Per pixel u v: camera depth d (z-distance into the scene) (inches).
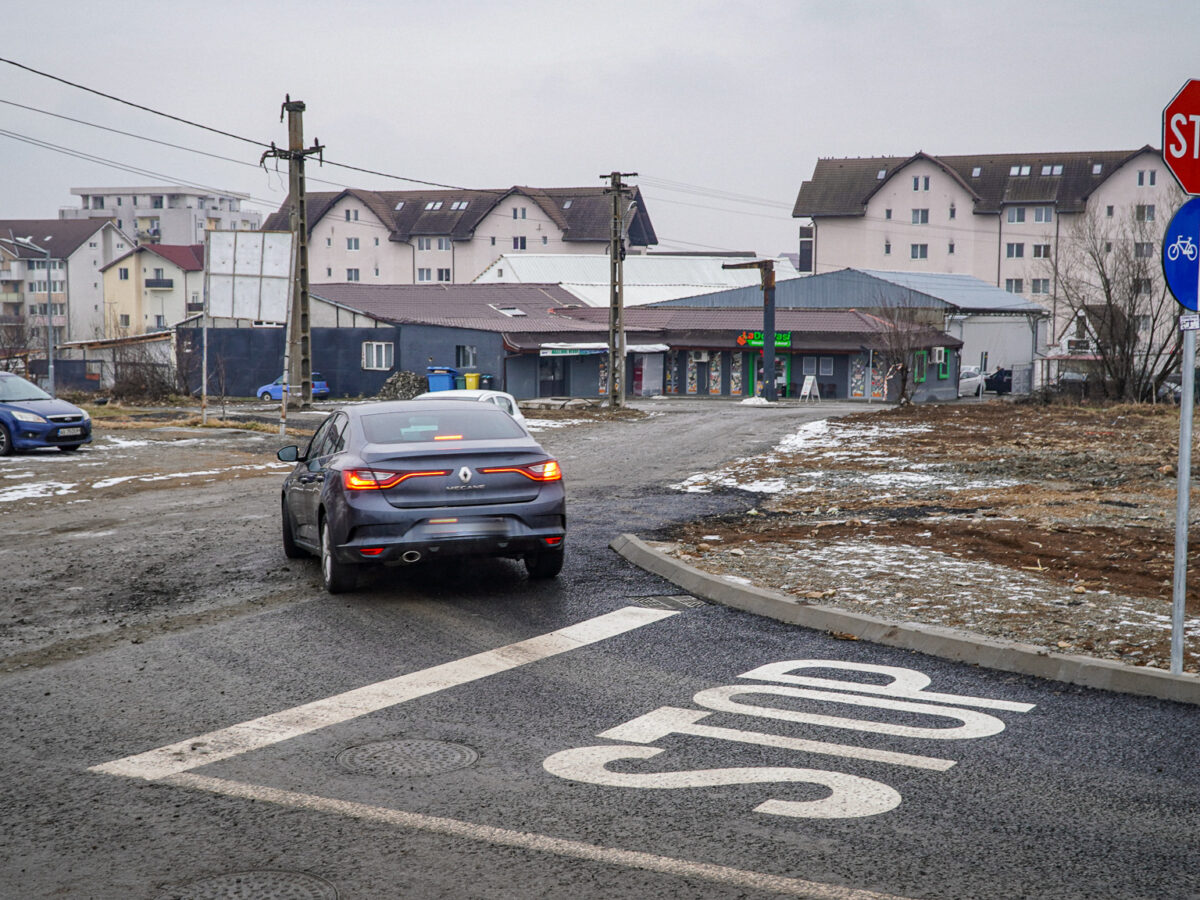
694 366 2469.2
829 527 478.9
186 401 1850.4
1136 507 502.6
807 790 196.7
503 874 164.6
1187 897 154.9
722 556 411.5
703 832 178.7
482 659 289.4
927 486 615.8
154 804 193.8
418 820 185.0
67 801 195.8
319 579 398.0
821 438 976.3
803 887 159.0
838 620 314.7
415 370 2214.6
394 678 273.0
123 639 316.2
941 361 2383.1
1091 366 1727.4
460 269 4133.9
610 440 1036.5
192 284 3951.8
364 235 4192.9
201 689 265.7
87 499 645.9
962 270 3676.2
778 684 264.4
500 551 357.1
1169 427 936.3
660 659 287.7
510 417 399.9
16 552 466.9
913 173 3710.6
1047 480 622.2
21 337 3383.4
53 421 894.4
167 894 159.6
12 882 164.1
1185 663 262.4
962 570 375.2
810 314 2438.5
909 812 186.1
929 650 290.5
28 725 239.8
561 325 2321.6
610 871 165.0
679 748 219.9
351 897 157.6
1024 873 162.9
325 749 221.9
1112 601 327.0
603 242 4060.0
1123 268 1624.0
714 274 3432.6
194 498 647.1
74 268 4471.0
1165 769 204.4
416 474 350.0
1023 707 243.1
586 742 224.4
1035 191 3572.8
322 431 427.5
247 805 192.7
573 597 363.9
